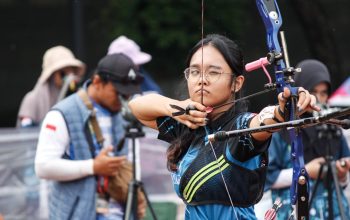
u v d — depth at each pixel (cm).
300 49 3203
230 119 746
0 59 3322
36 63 3316
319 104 1134
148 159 1567
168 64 2619
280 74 714
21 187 1548
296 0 2483
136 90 1111
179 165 759
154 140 1570
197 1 2611
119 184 1107
